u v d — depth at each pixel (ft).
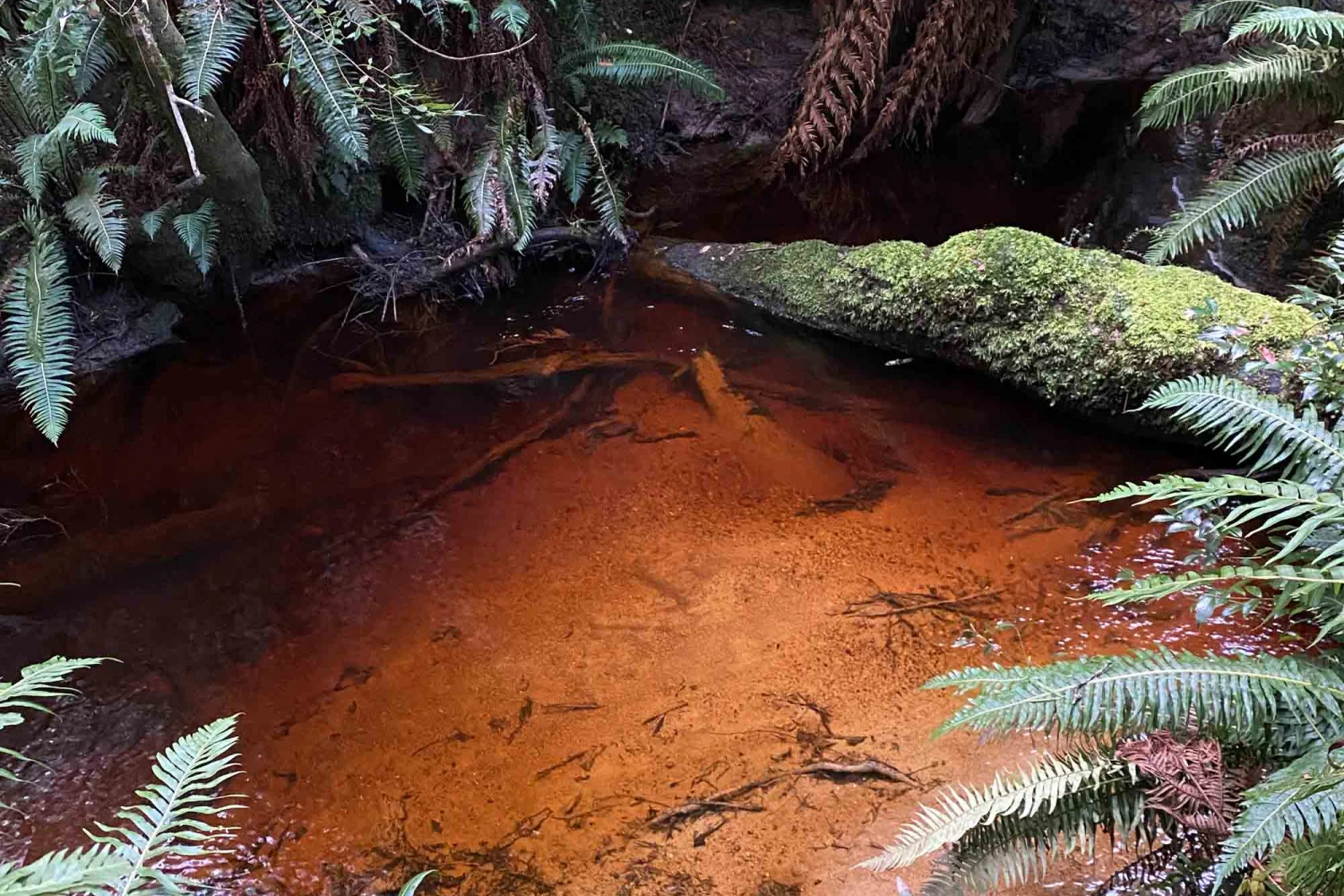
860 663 8.63
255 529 10.91
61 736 8.35
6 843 7.42
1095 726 5.86
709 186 19.72
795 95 21.70
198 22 12.48
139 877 5.17
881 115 19.98
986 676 6.23
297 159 15.37
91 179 13.34
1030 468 11.49
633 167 20.10
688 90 21.22
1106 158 19.21
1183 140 17.34
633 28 21.30
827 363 14.06
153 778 7.95
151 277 14.75
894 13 19.48
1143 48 22.04
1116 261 12.87
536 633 9.21
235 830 7.36
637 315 15.42
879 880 6.69
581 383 13.60
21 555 10.56
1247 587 7.46
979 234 13.38
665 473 11.58
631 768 7.72
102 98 14.34
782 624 9.15
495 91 16.43
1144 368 11.53
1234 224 12.96
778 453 11.87
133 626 9.57
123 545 10.66
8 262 13.25
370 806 7.52
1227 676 5.83
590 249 17.01
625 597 9.63
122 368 14.28
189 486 11.72
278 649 9.21
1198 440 11.36
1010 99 22.34
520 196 15.55
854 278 14.15
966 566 9.79
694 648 8.93
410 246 16.78
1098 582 9.45
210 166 13.82
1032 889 6.41
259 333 15.15
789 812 7.25
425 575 10.08
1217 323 11.34
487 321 15.44
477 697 8.51
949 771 7.48
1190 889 5.77
